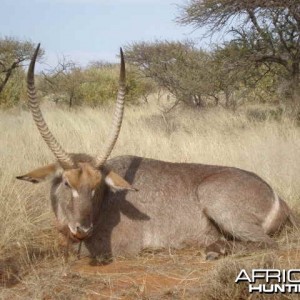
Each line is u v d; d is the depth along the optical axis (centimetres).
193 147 973
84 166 498
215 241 552
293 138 1020
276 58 1427
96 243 534
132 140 1072
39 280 468
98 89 2295
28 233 595
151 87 2314
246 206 550
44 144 990
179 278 480
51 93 2289
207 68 1550
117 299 438
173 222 558
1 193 655
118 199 545
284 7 1305
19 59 2141
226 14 1364
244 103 1786
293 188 714
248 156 877
